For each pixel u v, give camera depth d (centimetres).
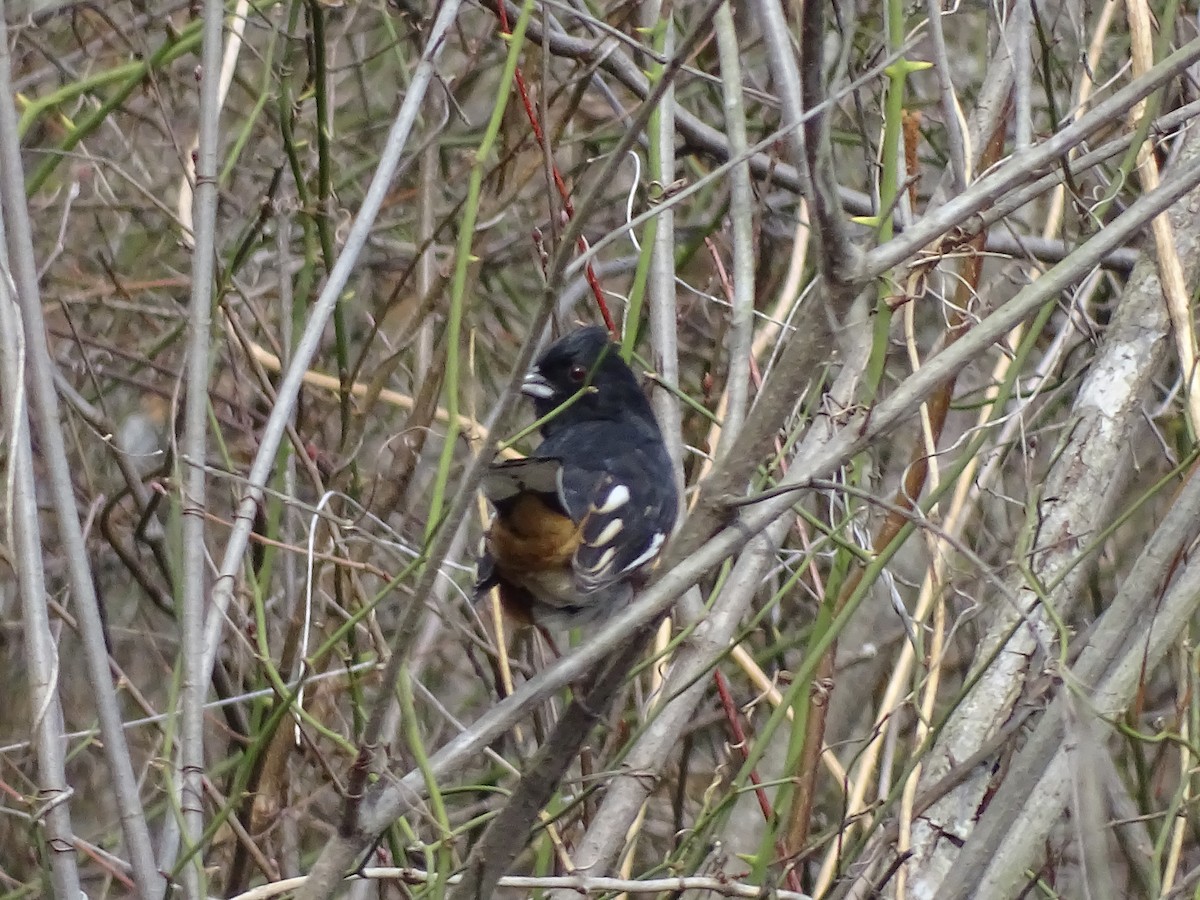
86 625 292
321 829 538
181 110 615
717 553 282
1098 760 278
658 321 411
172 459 443
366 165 609
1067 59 587
